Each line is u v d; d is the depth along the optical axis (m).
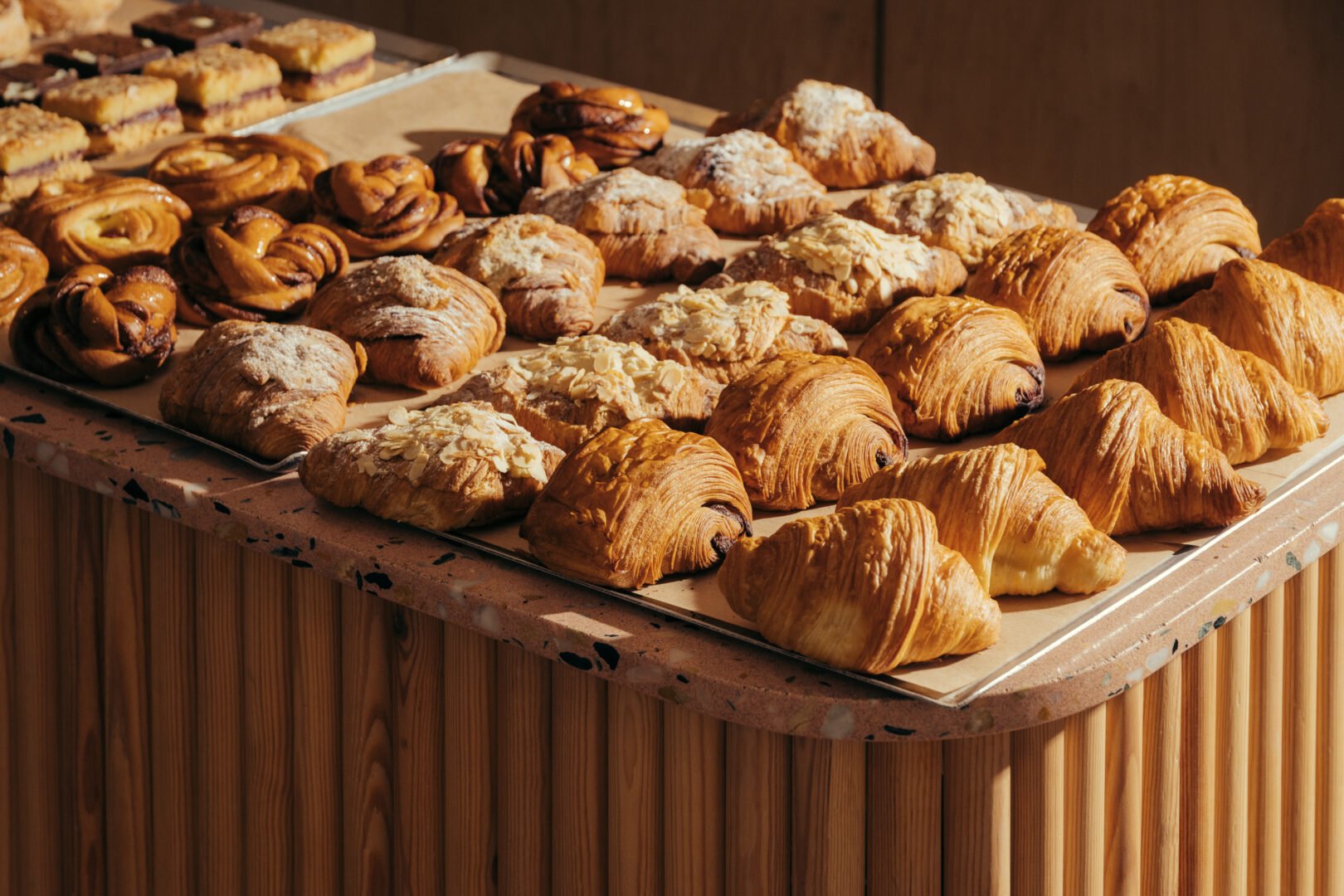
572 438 1.97
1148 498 1.77
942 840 1.64
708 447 1.76
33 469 2.11
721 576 1.64
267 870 2.01
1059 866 1.67
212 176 2.74
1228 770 1.87
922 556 1.54
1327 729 2.04
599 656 1.64
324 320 2.27
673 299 2.22
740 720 1.57
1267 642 1.87
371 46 3.40
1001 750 1.60
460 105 3.23
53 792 2.25
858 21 4.94
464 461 1.81
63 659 2.19
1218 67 4.40
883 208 2.55
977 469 1.68
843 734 1.55
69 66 3.20
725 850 1.69
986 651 1.59
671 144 2.87
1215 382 1.92
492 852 1.85
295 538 1.84
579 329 2.32
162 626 2.03
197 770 2.08
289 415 1.98
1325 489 1.89
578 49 5.45
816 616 1.54
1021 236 2.34
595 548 1.68
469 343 2.23
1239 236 2.45
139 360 2.20
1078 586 1.67
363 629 1.85
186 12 3.46
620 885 1.75
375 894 1.95
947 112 4.92
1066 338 2.24
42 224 2.57
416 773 1.87
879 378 1.99
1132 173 4.66
